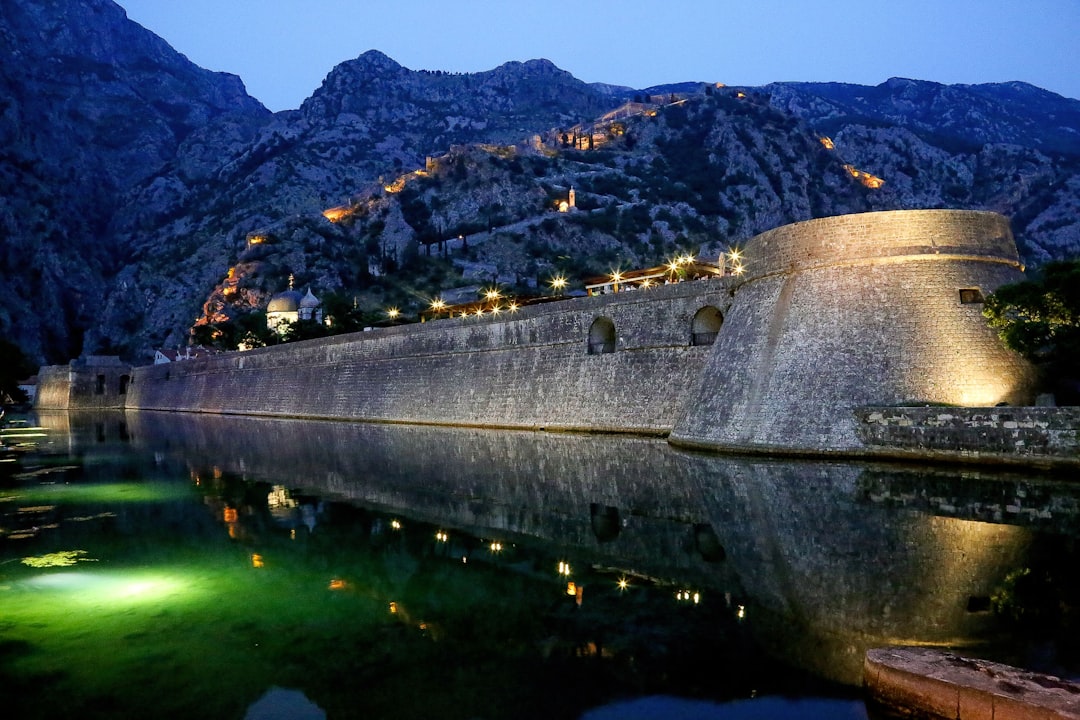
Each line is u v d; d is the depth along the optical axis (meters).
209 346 143.50
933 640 10.34
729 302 38.59
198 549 18.03
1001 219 32.56
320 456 38.06
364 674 10.16
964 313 29.89
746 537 17.12
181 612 13.08
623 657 10.39
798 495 21.58
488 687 9.61
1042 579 12.95
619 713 8.72
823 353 30.64
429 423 57.62
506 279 167.25
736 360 34.00
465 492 25.27
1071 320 27.33
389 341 64.94
